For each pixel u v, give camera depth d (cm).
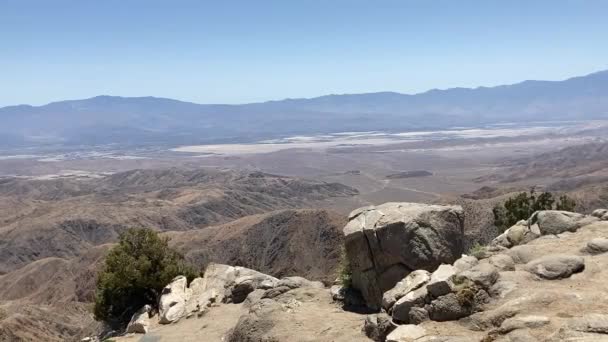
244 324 1814
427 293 1443
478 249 1902
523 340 1166
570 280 1445
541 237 1880
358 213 2025
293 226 12500
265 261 11906
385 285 1789
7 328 8419
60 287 12638
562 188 19688
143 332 2459
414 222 1766
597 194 11588
